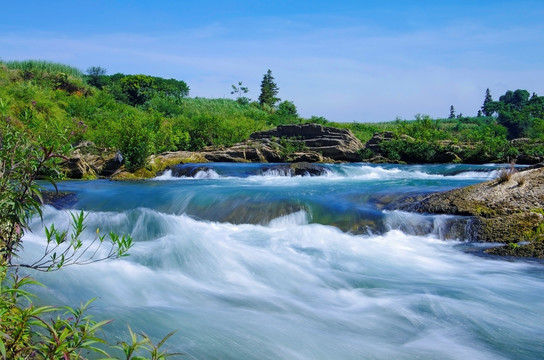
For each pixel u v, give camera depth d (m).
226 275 7.45
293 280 7.41
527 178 11.14
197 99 67.38
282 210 11.73
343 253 8.89
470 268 8.09
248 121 40.47
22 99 32.16
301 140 33.34
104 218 10.79
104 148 23.44
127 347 2.64
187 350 4.61
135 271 7.18
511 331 5.60
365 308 6.31
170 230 10.31
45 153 3.44
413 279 7.53
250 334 5.15
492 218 9.88
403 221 10.45
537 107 90.00
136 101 55.53
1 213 3.31
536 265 8.15
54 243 8.65
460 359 4.86
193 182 18.64
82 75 59.12
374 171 24.06
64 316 5.04
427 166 27.17
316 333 5.35
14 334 2.70
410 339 5.36
